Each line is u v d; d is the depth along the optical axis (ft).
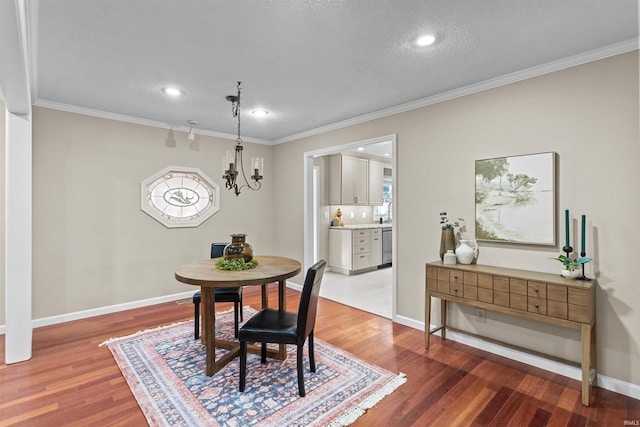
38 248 10.66
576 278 7.26
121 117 12.17
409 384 7.34
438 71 8.36
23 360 8.29
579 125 7.48
